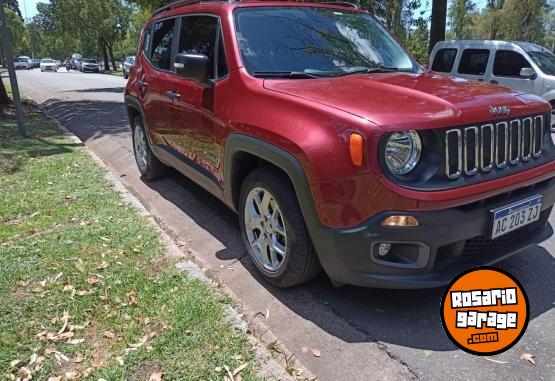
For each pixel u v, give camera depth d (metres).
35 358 2.51
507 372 2.44
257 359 2.50
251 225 3.32
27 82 24.70
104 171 5.88
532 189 2.94
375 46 3.96
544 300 3.04
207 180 3.87
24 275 3.30
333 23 3.93
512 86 9.08
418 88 2.94
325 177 2.56
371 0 12.28
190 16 4.21
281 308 3.02
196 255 3.79
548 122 3.15
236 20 3.59
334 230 2.60
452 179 2.54
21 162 6.21
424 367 2.48
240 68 3.32
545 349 2.60
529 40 34.22
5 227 4.14
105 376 2.38
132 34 57.47
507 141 2.77
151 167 5.40
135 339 2.65
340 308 2.99
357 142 2.44
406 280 2.59
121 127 9.04
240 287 3.29
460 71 9.83
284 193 2.90
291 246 2.91
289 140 2.72
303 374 2.46
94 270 3.38
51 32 50.16
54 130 8.79
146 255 3.63
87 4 47.22
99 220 4.28
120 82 25.94
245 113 3.12
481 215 2.62
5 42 7.59
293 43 3.58
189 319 2.81
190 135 4.00
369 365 2.51
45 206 4.64
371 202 2.46
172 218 4.55
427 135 2.49
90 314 2.88
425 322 2.85
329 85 3.05
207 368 2.43
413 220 2.43
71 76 34.25
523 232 3.05
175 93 4.14
